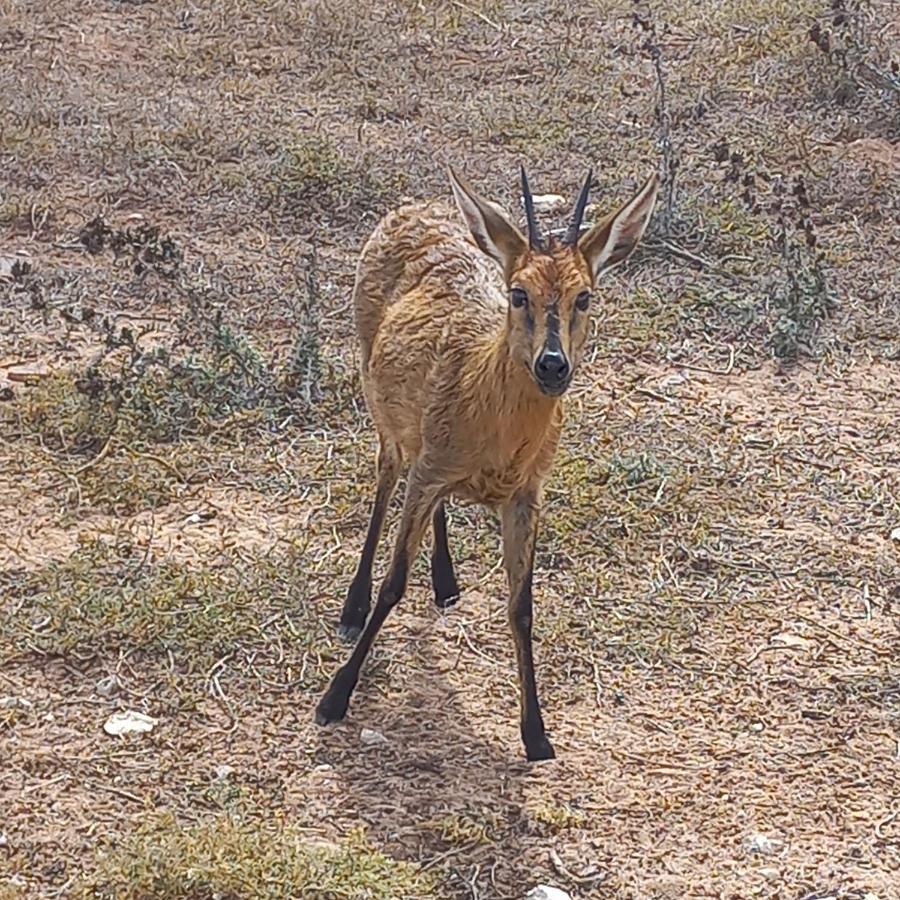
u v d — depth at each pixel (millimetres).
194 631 3365
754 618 3506
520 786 3152
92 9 6160
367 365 3439
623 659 3404
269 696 3283
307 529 3645
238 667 3330
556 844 3061
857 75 5582
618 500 3744
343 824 3068
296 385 3980
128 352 4090
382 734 3229
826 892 3010
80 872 2963
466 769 3176
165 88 5469
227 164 4906
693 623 3482
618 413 4023
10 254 4469
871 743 3268
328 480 3771
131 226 4609
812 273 4383
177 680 3291
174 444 3846
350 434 3902
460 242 3383
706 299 4391
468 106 5430
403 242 3426
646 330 4277
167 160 4887
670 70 5770
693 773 3193
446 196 4777
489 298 3258
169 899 2912
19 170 4809
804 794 3168
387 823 3072
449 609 3496
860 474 3879
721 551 3652
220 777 3133
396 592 3229
